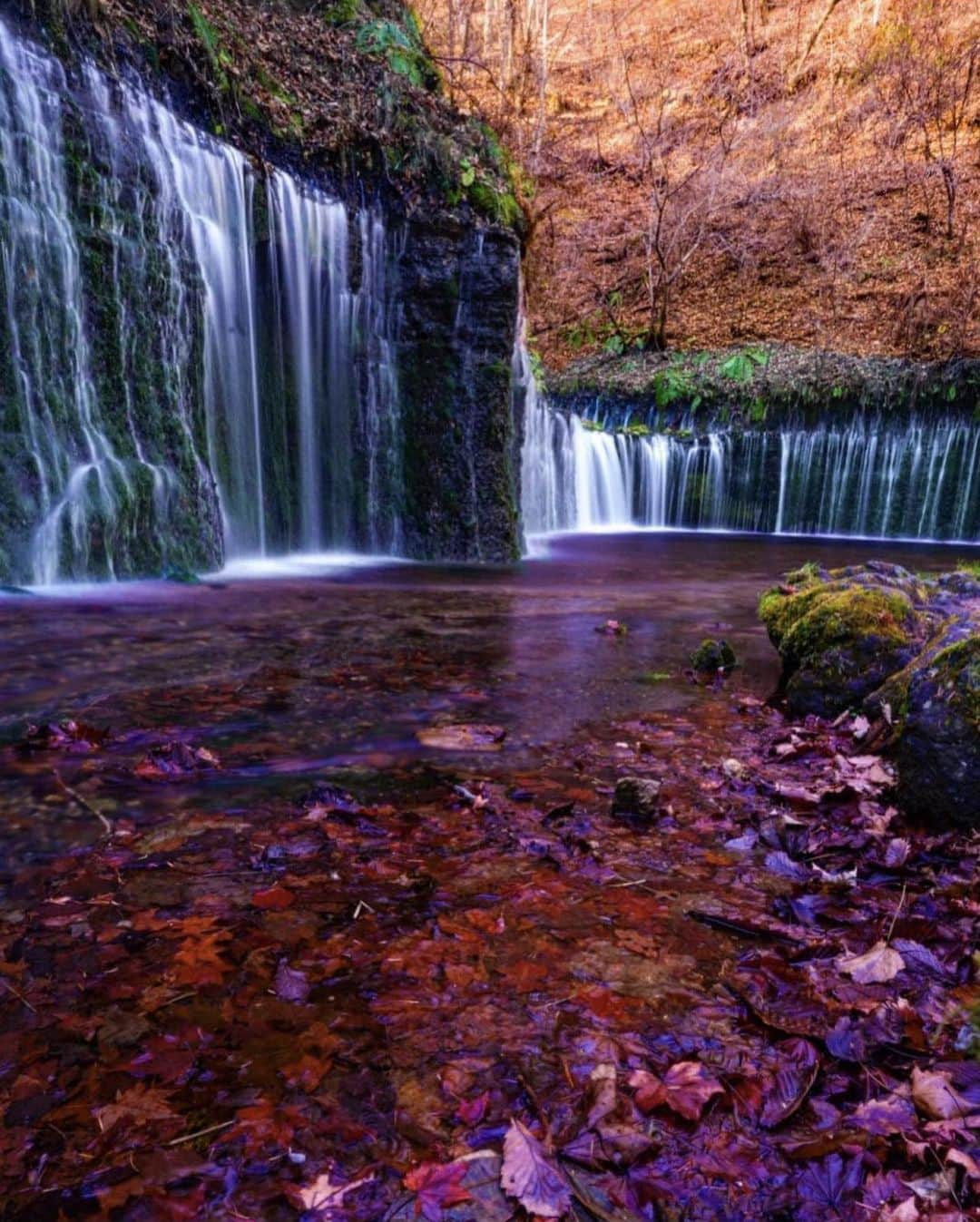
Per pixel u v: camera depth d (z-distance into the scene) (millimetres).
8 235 6375
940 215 21766
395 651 4879
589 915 2064
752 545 15102
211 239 8383
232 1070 1485
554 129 26734
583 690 4188
